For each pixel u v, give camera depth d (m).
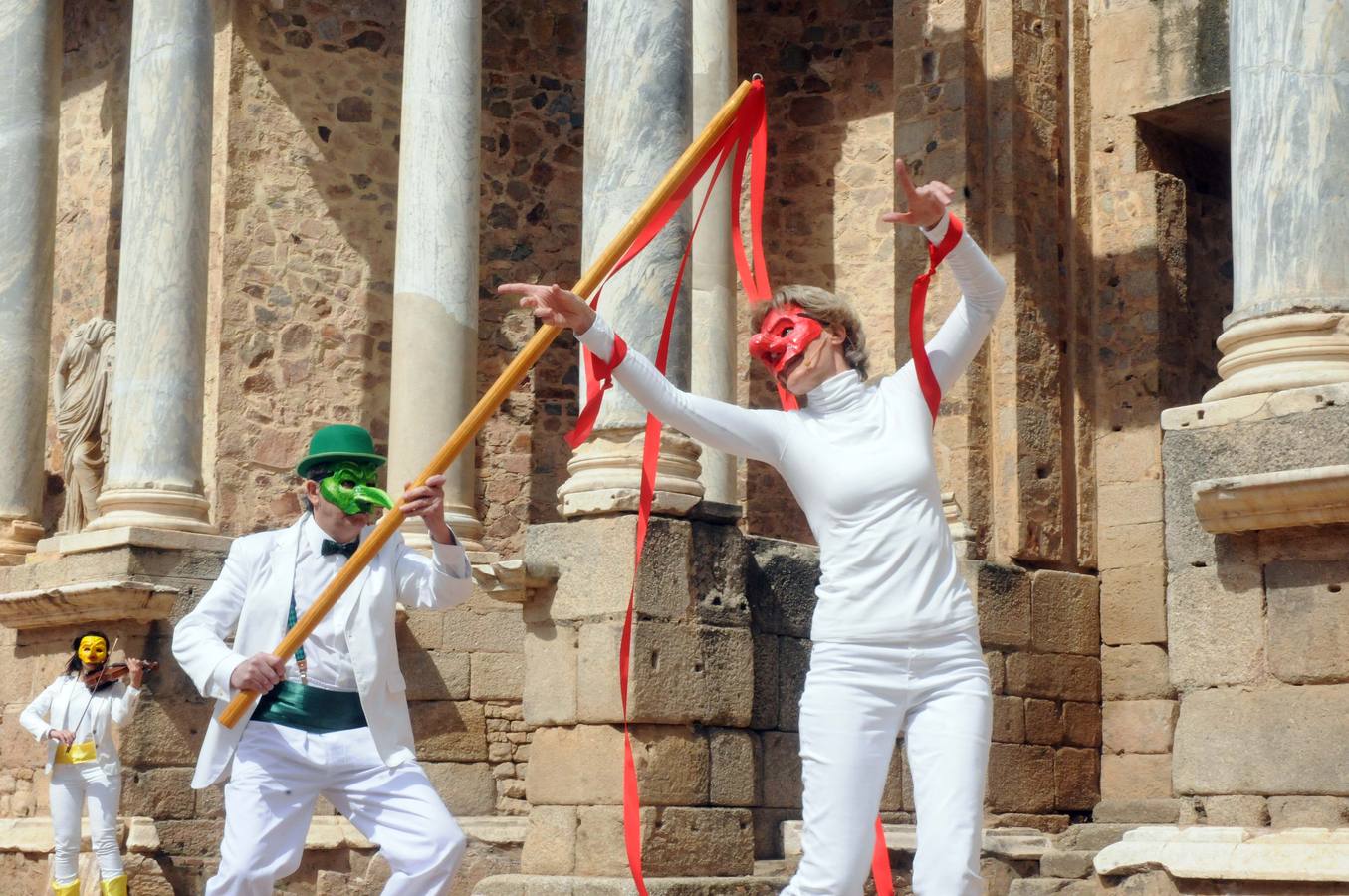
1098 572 13.61
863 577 4.55
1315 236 7.44
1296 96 7.57
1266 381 7.30
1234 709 7.14
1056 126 13.93
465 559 5.80
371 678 5.73
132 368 13.18
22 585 13.59
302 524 5.97
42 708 11.48
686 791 9.55
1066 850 11.48
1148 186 13.80
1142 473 13.46
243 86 15.25
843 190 15.62
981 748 4.46
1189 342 13.84
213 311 14.98
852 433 4.68
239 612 5.91
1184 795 7.29
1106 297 13.91
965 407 13.21
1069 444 13.61
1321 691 6.89
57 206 16.81
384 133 15.99
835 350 4.84
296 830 5.66
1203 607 7.30
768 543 10.57
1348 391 6.98
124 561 12.38
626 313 10.07
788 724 10.37
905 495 4.59
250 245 15.15
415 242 13.12
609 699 9.49
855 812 4.50
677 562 9.78
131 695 11.49
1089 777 13.02
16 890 12.61
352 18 15.92
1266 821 6.98
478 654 12.77
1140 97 13.89
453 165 13.18
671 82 10.41
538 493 15.95
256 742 5.65
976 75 13.68
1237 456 7.29
